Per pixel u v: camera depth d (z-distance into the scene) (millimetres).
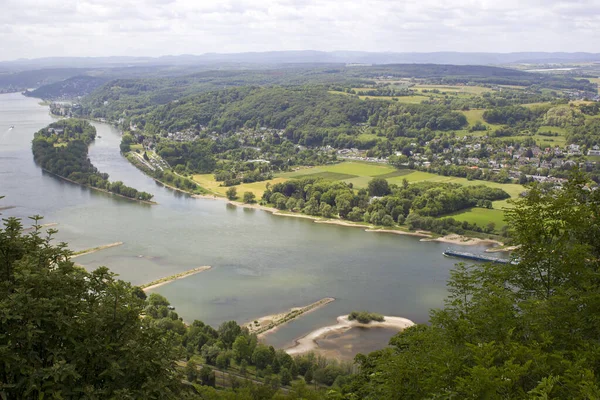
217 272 164875
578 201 57562
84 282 43906
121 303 43062
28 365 37125
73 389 37688
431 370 44156
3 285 40156
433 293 152000
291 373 104938
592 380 36094
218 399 71562
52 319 38625
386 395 48062
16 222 44938
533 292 53781
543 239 53844
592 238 53969
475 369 37750
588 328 44406
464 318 49750
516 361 40688
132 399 37969
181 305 139750
